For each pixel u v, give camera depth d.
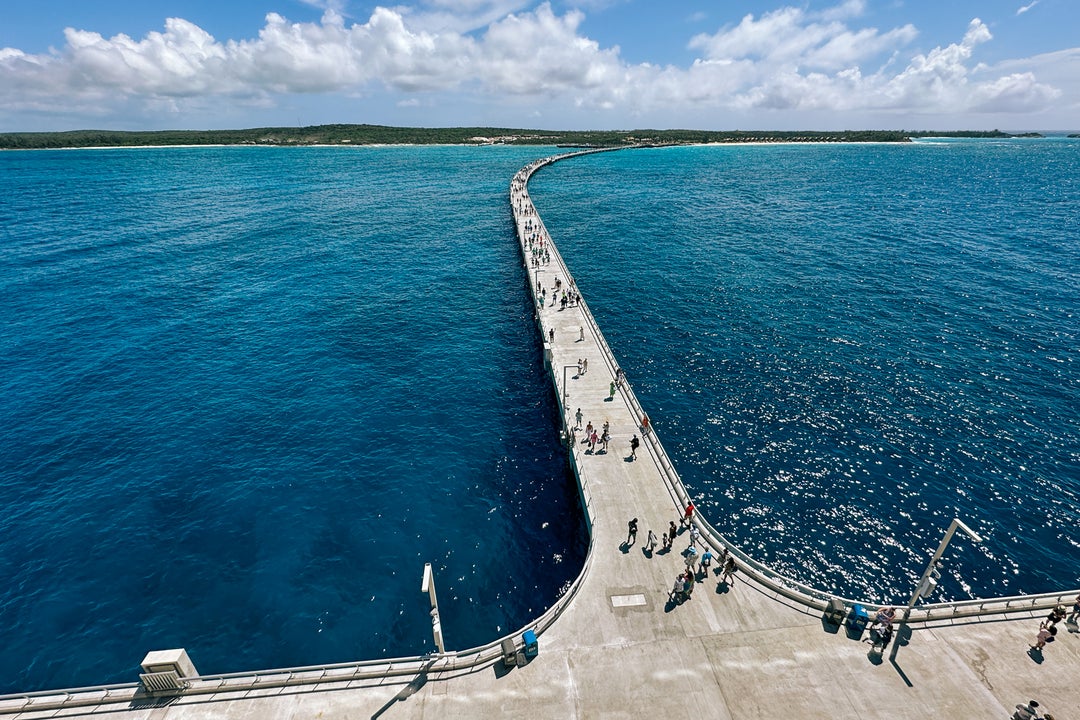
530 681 17.44
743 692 17.00
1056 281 57.56
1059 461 30.64
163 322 50.38
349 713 16.52
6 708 16.62
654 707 16.62
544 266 62.19
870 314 50.25
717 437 33.34
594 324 44.16
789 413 35.56
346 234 85.56
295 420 35.75
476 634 21.83
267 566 24.78
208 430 34.53
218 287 59.81
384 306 55.59
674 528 22.50
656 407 36.44
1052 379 38.50
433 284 62.66
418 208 109.19
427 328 50.50
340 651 21.03
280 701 16.86
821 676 17.42
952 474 29.92
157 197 118.00
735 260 69.25
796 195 121.69
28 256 68.81
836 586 23.59
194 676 17.25
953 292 55.12
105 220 91.56
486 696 17.02
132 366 42.16
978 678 17.30
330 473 30.84
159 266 66.44
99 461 31.56
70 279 60.81
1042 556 24.88
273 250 75.12
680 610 19.84
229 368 42.25
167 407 36.91
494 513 28.33
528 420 36.53
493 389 40.25
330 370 42.28
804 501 28.34
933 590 23.25
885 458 31.27
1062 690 16.91
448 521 27.66
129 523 27.14
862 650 18.31
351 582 24.05
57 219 91.62
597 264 69.06
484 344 47.53
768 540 26.03
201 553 25.44
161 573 24.38
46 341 45.94
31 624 22.05
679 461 31.33
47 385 39.22
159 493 29.16
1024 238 76.31
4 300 54.34
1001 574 24.00
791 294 56.03
